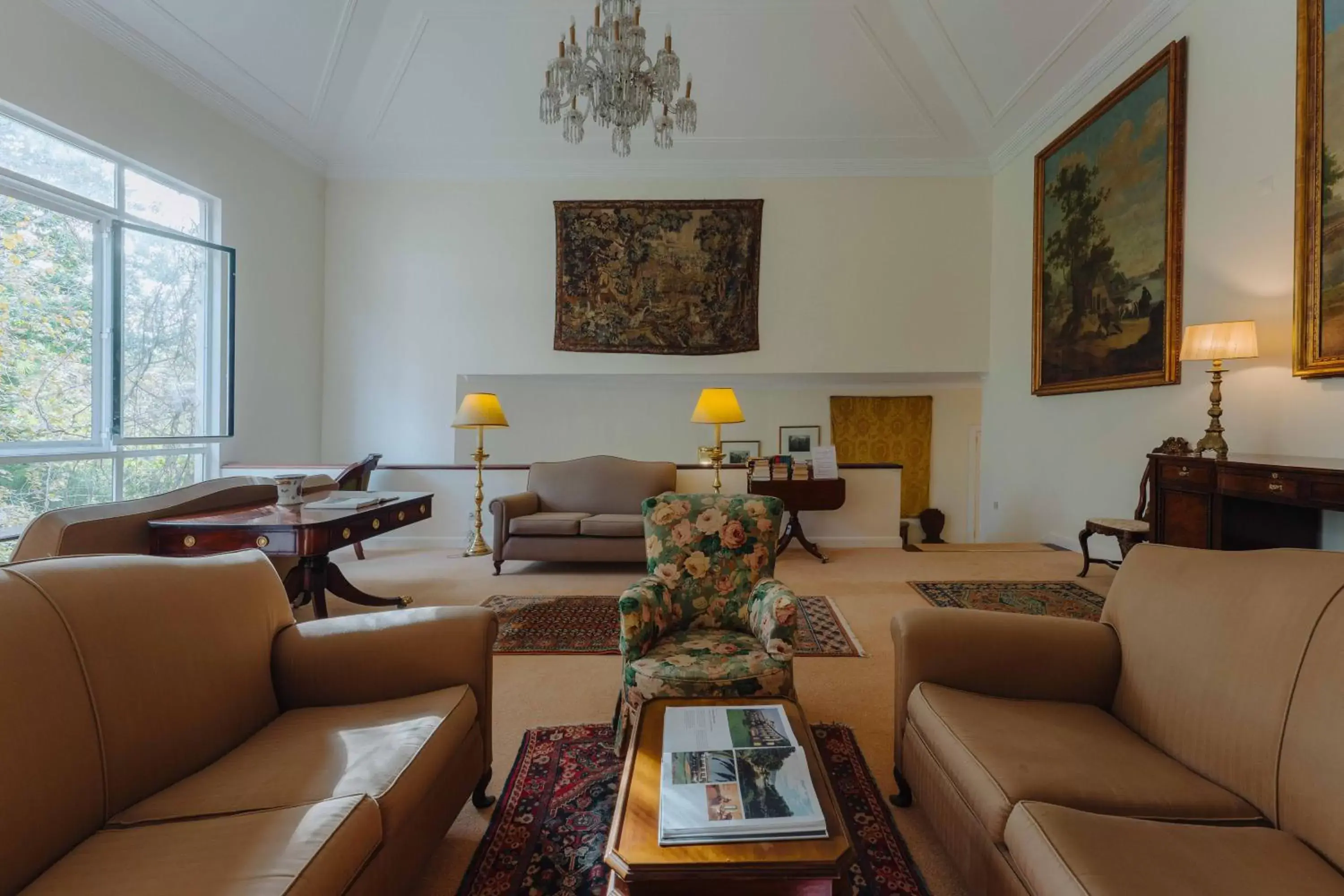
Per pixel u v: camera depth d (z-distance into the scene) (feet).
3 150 10.56
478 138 17.87
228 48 13.58
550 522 12.72
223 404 14.62
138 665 3.61
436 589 11.87
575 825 4.92
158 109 13.05
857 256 18.83
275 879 2.68
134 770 3.43
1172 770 3.75
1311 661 3.35
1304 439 9.36
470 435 20.75
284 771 3.59
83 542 6.04
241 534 7.55
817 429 22.88
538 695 7.33
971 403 22.91
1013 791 3.44
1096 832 3.03
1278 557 3.93
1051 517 15.87
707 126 17.46
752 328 18.89
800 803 3.32
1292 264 9.50
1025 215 16.99
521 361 19.04
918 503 22.97
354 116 17.12
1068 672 4.70
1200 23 11.20
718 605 6.54
